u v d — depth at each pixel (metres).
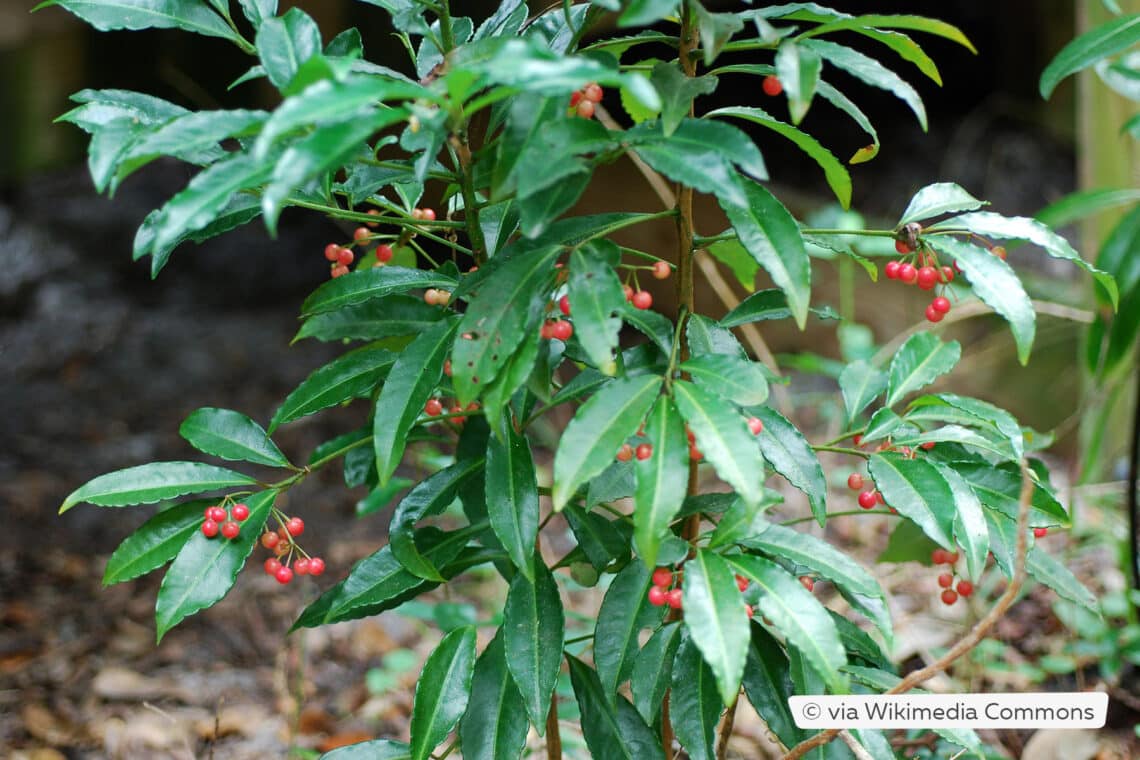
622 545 1.38
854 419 1.43
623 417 1.25
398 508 1.39
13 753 1.78
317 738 1.82
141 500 1.36
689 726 1.35
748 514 1.22
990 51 3.82
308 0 2.12
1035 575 1.43
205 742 1.81
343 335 1.38
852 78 3.91
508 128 1.24
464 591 2.12
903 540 1.54
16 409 2.96
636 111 1.38
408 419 1.31
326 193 1.37
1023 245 3.20
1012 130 3.79
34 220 3.78
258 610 2.12
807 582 1.42
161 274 3.74
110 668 1.93
